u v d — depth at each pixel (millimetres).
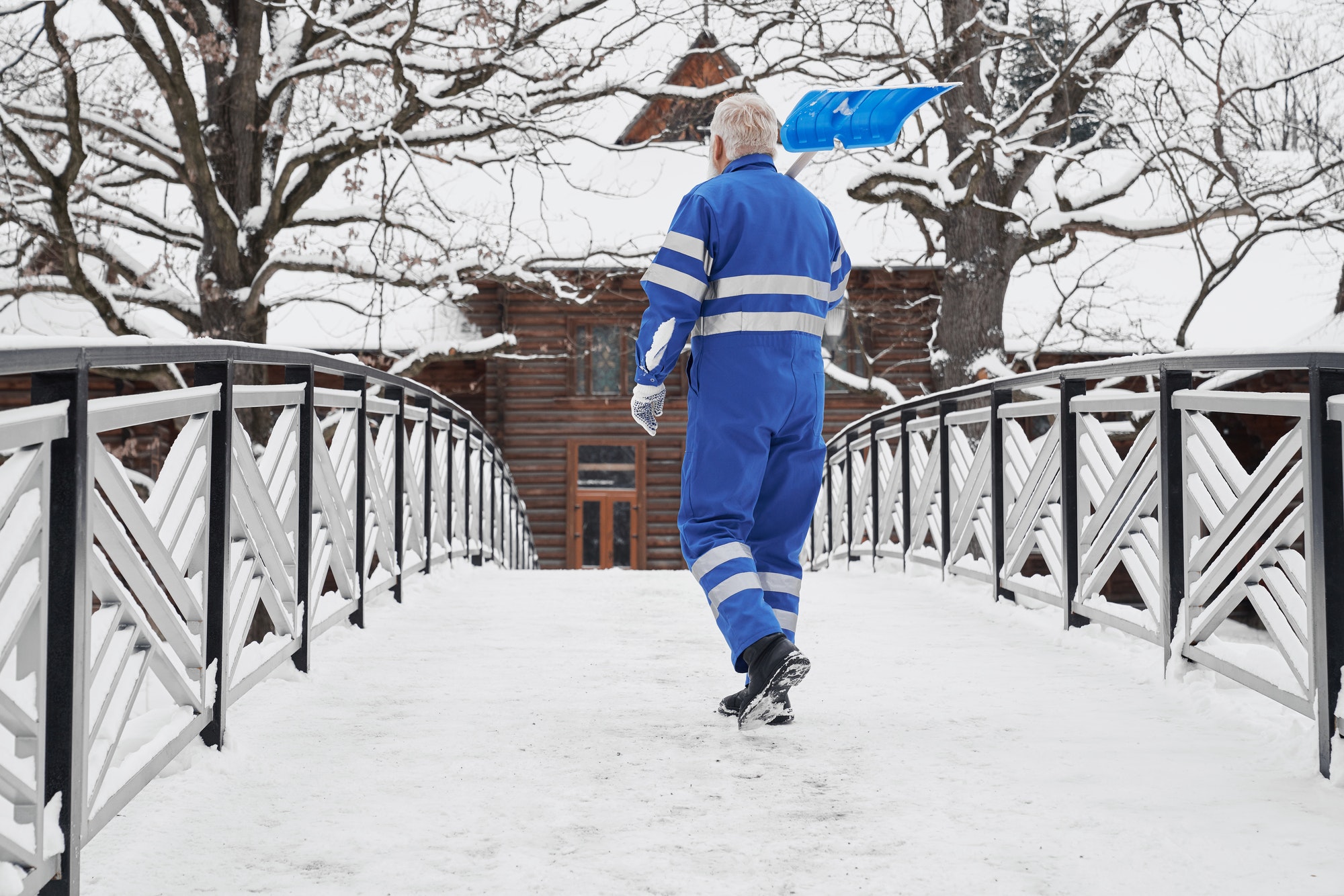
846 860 1916
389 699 3201
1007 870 1867
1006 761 2529
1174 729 2824
